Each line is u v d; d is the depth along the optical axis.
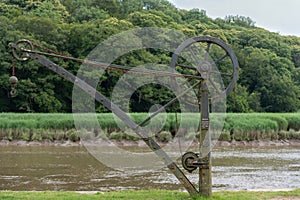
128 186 18.72
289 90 74.94
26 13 72.00
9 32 57.41
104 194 13.29
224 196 12.80
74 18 71.88
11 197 12.55
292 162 28.44
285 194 13.34
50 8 75.38
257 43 87.19
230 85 11.80
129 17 58.66
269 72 75.31
